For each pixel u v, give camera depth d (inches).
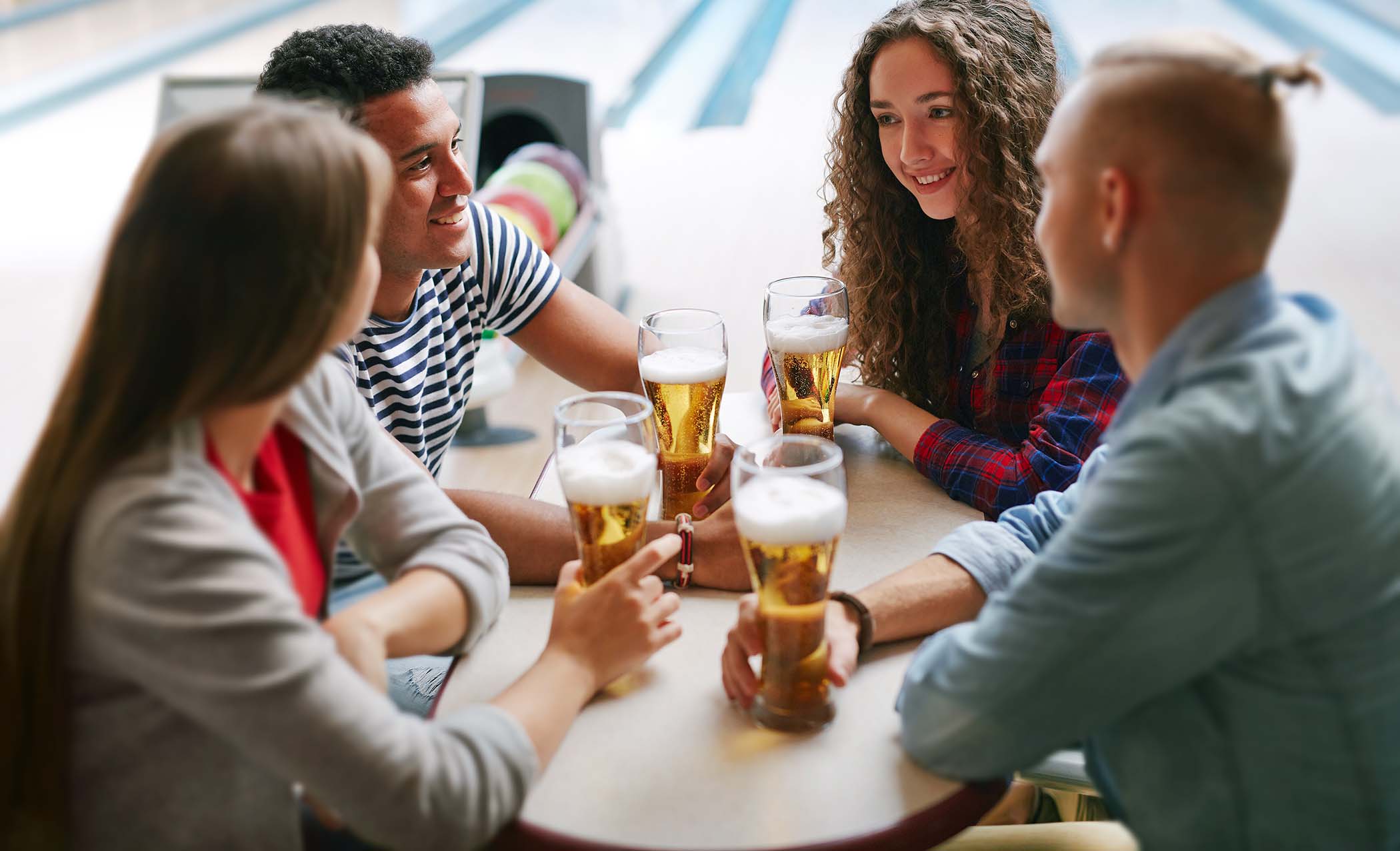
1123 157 32.6
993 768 35.9
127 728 33.8
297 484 41.6
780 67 426.6
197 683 31.4
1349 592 31.9
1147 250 33.3
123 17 473.7
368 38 59.3
